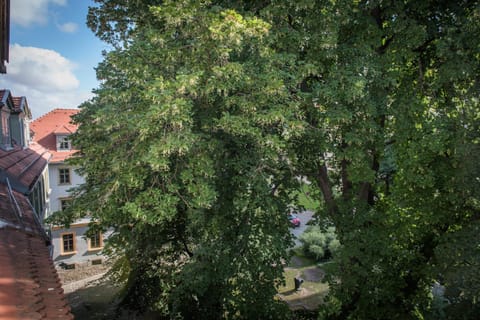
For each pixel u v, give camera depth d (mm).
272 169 7516
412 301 9438
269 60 5953
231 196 7480
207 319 10023
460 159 7070
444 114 7730
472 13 7137
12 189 7918
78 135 7762
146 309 11258
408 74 9211
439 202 8430
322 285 15070
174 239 10680
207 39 5273
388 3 7543
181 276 9055
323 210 9367
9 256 4078
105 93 5691
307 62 6906
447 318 8391
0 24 6820
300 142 7586
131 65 5348
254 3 7297
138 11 7770
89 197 6746
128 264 12062
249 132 5418
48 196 18797
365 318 8969
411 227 9234
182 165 5793
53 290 3602
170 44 5801
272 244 8117
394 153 8977
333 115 6410
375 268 8664
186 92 5262
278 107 5785
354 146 7316
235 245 8359
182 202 6828
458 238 7391
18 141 13109
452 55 6992
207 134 6059
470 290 6656
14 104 12594
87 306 13969
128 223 8039
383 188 10633
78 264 20328
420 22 7922
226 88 5270
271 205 7191
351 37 7902
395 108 7711
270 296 8805
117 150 5730
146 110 5297
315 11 6867
